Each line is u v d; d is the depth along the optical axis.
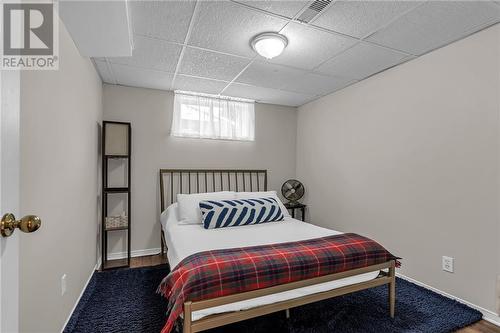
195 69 2.71
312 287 1.66
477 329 1.76
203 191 3.57
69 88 1.78
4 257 0.66
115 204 3.10
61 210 1.63
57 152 1.56
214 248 1.92
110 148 2.88
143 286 2.34
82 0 1.42
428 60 2.30
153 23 1.88
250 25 1.92
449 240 2.12
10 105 0.70
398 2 1.65
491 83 1.87
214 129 3.61
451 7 1.69
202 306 1.33
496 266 1.84
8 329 0.68
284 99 3.80
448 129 2.14
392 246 2.61
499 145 1.83
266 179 3.99
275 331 1.70
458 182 2.06
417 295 2.15
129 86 3.20
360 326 1.75
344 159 3.26
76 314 1.84
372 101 2.87
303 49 2.28
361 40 2.12
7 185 0.68
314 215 3.78
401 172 2.53
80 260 2.10
